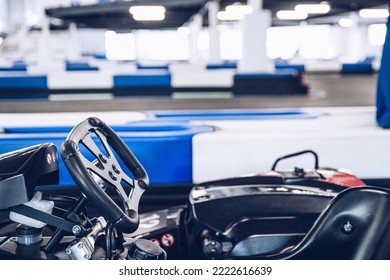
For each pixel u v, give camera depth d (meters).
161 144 2.36
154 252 1.16
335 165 2.49
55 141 2.27
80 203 1.12
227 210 1.54
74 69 11.91
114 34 21.47
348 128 2.68
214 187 1.70
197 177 2.41
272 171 1.83
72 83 8.12
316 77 14.21
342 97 8.12
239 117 3.26
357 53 18.52
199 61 14.63
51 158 1.16
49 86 8.05
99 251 1.19
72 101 7.35
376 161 2.50
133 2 12.25
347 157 2.48
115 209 1.00
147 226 1.59
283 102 7.19
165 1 11.70
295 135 2.45
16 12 16.98
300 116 3.27
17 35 13.80
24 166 1.08
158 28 19.38
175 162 2.39
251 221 1.50
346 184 1.68
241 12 12.16
